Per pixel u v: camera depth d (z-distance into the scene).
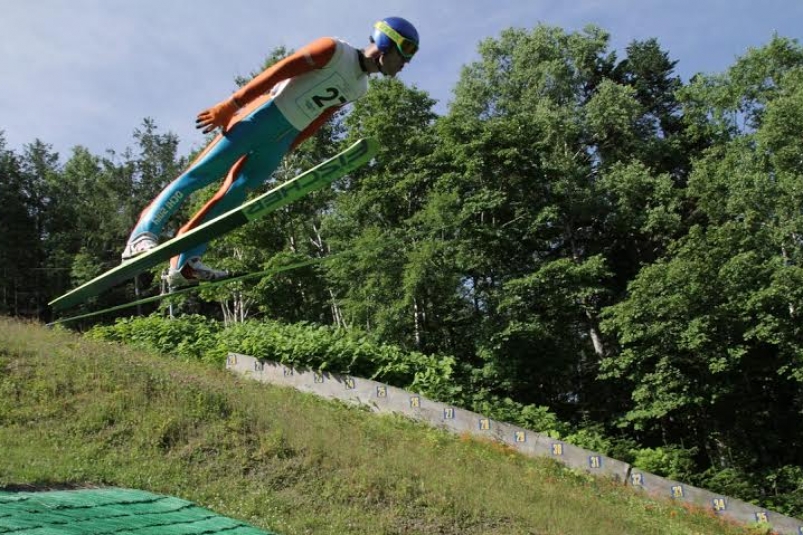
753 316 21.09
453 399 17.81
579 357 27.58
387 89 27.84
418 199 26.70
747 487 17.92
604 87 32.47
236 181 4.40
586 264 24.11
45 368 12.93
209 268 4.43
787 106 22.75
